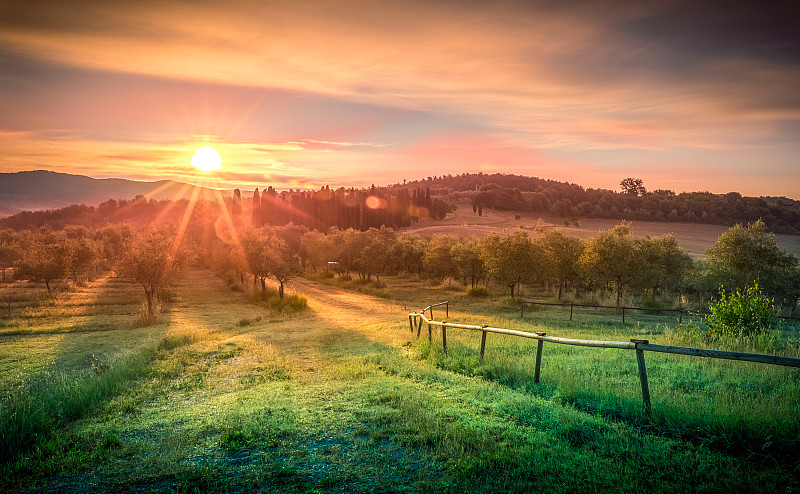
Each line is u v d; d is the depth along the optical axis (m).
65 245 51.41
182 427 7.53
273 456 6.07
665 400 7.25
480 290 46.28
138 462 6.09
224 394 10.13
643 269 39.00
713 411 6.51
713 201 166.00
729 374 9.05
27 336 23.67
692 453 5.51
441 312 31.44
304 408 8.23
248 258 48.28
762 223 37.66
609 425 6.56
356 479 5.34
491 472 5.30
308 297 47.53
